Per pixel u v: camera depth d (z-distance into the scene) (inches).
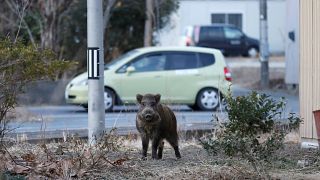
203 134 906.7
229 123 699.4
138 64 1435.8
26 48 666.2
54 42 1768.0
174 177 619.8
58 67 687.7
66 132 868.0
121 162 645.9
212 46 2925.7
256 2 3144.7
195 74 1440.7
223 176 616.4
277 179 612.4
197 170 642.2
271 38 3122.5
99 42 812.0
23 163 645.9
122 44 1905.8
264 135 730.8
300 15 801.6
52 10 1764.3
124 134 892.6
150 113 687.7
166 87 1435.8
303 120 771.4
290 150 768.9
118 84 1418.6
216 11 3125.0
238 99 699.4
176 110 1214.3
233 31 2957.7
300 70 803.4
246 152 653.3
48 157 658.2
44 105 1621.6
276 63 2691.9
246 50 2962.6
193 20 3107.8
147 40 1877.5
